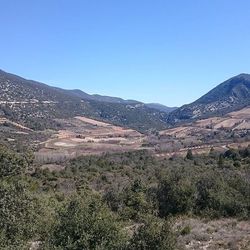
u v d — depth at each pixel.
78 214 19.16
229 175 50.66
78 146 154.62
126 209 42.00
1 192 22.50
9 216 21.39
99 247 18.39
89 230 18.91
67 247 18.31
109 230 19.09
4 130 153.88
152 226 20.02
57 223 19.41
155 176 68.88
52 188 65.06
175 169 69.19
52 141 157.00
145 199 44.81
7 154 46.47
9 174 45.59
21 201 22.69
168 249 19.44
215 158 95.19
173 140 181.62
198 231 32.41
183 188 44.41
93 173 86.69
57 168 95.19
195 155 110.56
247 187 44.72
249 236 30.42
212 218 41.19
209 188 44.91
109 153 132.38
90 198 20.98
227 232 32.09
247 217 39.78
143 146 159.50
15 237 20.86
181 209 44.03
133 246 19.39
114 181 73.56
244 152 88.94
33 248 21.28
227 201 42.12
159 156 121.06
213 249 27.09
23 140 142.62
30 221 22.50
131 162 105.62
